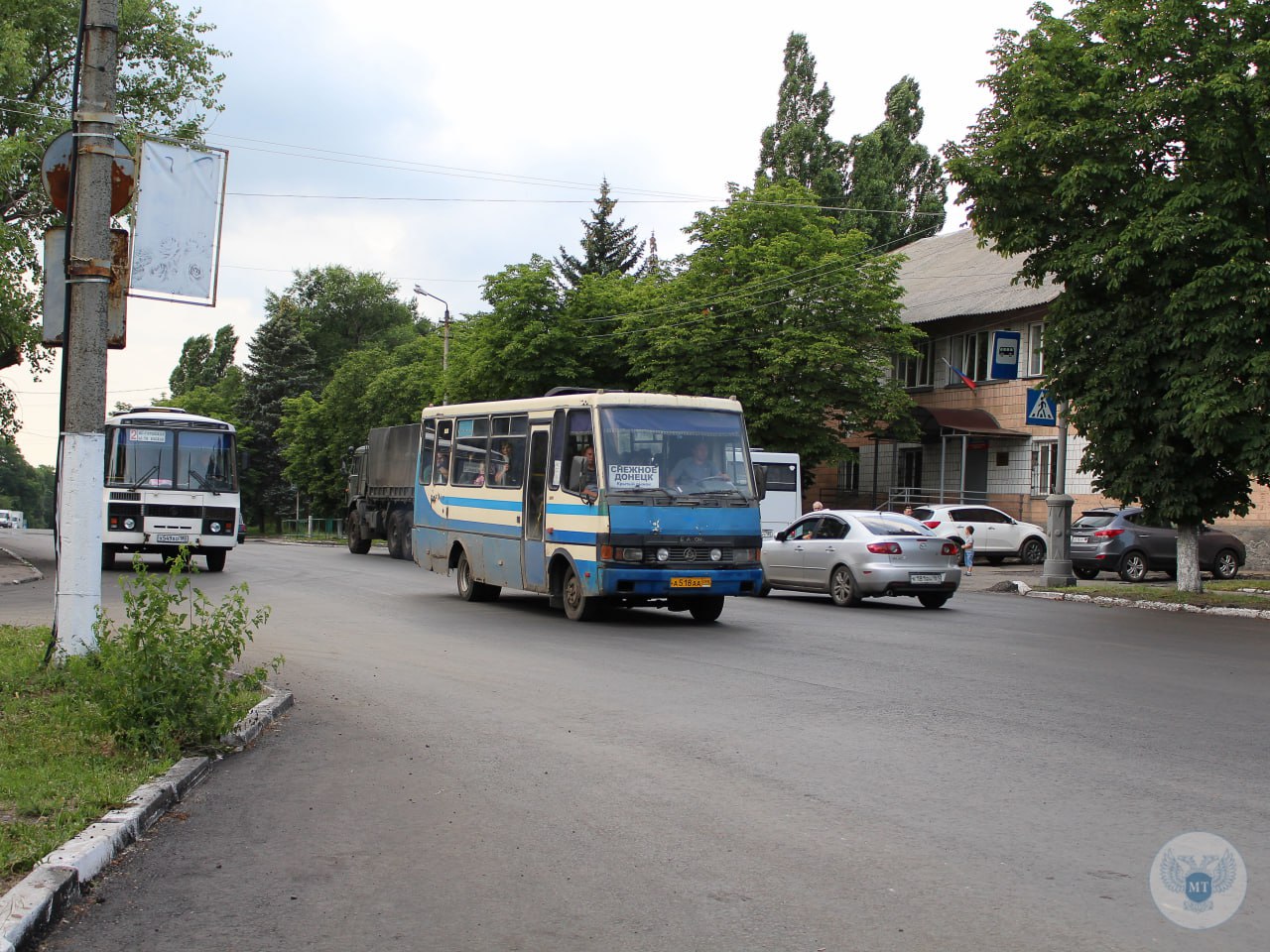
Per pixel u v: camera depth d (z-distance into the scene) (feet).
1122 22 66.28
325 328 322.34
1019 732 28.17
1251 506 69.26
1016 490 131.75
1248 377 63.21
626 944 14.84
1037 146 69.56
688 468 52.80
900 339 128.57
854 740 27.17
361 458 132.46
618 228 235.61
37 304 94.53
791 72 190.60
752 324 126.41
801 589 69.00
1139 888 16.92
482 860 18.37
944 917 15.72
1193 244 63.93
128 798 20.52
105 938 15.12
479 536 62.03
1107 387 69.05
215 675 26.61
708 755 25.62
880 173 185.88
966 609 65.36
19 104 97.40
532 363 134.72
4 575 81.66
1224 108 63.57
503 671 37.78
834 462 125.08
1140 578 89.97
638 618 55.93
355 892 16.93
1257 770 24.27
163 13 108.78
